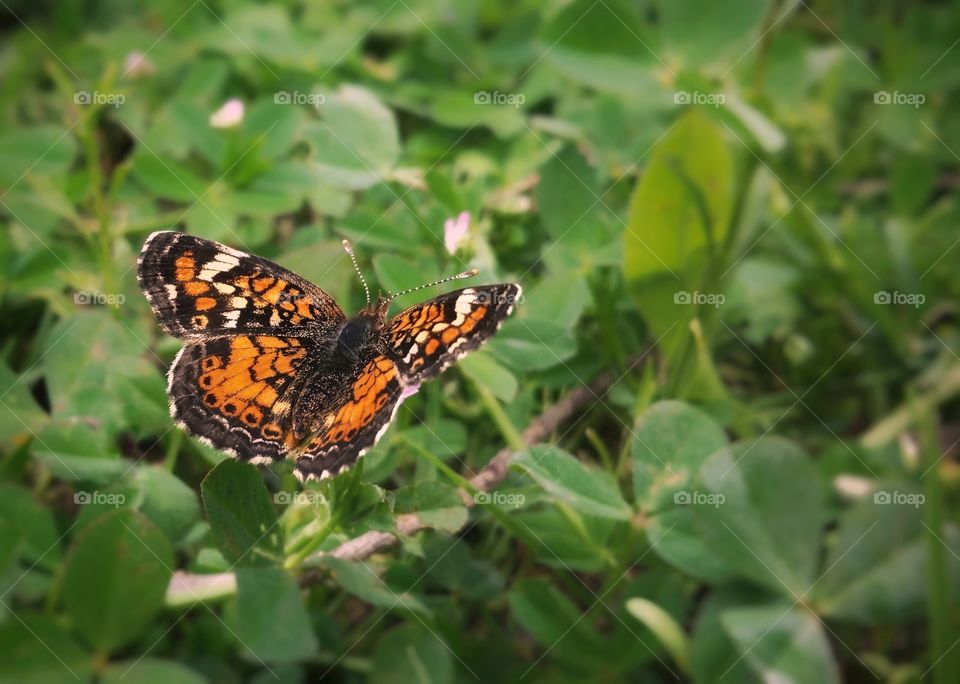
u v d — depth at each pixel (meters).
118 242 0.32
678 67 0.32
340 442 0.29
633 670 0.29
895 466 0.31
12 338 0.31
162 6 0.35
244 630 0.28
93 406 0.30
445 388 0.31
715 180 0.31
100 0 0.35
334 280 0.31
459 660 0.29
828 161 0.34
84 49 0.34
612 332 0.31
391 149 0.32
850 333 0.32
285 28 0.35
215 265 0.30
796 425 0.32
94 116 0.32
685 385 0.31
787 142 0.34
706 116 0.31
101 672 0.28
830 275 0.33
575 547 0.30
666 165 0.31
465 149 0.33
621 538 0.30
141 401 0.30
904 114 0.34
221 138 0.33
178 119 0.33
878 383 0.32
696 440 0.30
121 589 0.28
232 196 0.32
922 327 0.33
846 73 0.35
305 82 0.34
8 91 0.34
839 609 0.28
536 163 0.33
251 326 0.30
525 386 0.31
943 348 0.32
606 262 0.31
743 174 0.31
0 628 0.28
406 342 0.29
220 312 0.30
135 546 0.28
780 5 0.35
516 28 0.35
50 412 0.30
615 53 0.33
